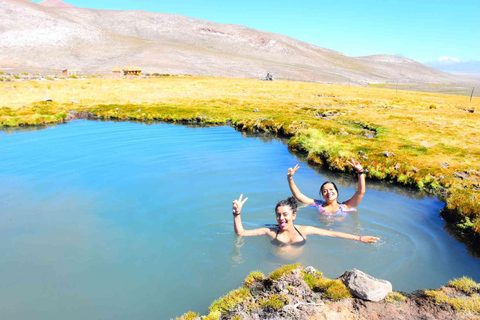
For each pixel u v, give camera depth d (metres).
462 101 57.12
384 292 5.54
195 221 8.98
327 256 7.03
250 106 39.09
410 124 25.28
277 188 11.63
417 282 6.19
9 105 36.53
